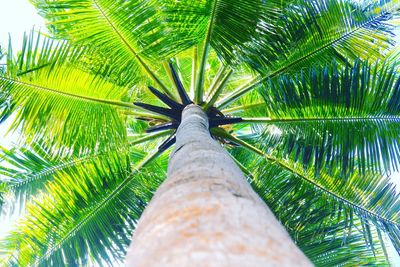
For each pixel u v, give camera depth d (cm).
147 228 146
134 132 750
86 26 495
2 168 544
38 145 543
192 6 480
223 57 507
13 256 540
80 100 543
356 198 575
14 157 543
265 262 102
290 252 116
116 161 583
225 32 495
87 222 575
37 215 556
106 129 563
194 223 128
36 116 522
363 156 505
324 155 519
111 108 564
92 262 562
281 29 506
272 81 532
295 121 532
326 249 561
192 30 497
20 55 503
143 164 597
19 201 549
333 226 570
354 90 495
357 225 579
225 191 161
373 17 539
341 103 502
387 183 573
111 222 578
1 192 542
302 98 512
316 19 526
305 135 532
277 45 504
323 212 573
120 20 492
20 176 551
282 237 129
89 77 533
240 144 587
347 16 536
